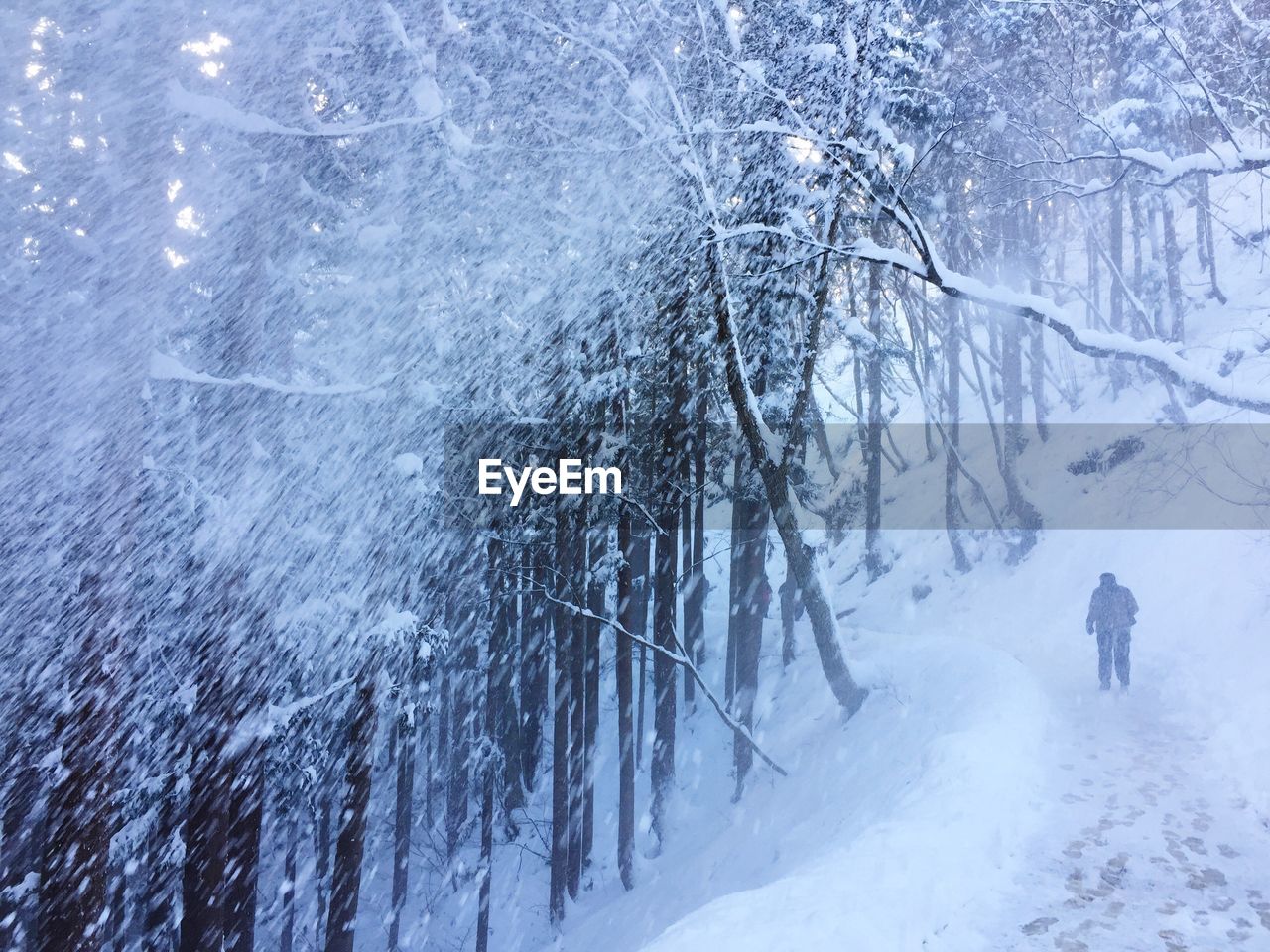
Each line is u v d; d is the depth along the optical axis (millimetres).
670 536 15422
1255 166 8445
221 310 9281
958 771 8148
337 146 9547
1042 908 5715
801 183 12234
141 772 9211
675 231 12227
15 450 8406
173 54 8188
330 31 8992
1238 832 7008
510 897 16359
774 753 15273
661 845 15359
